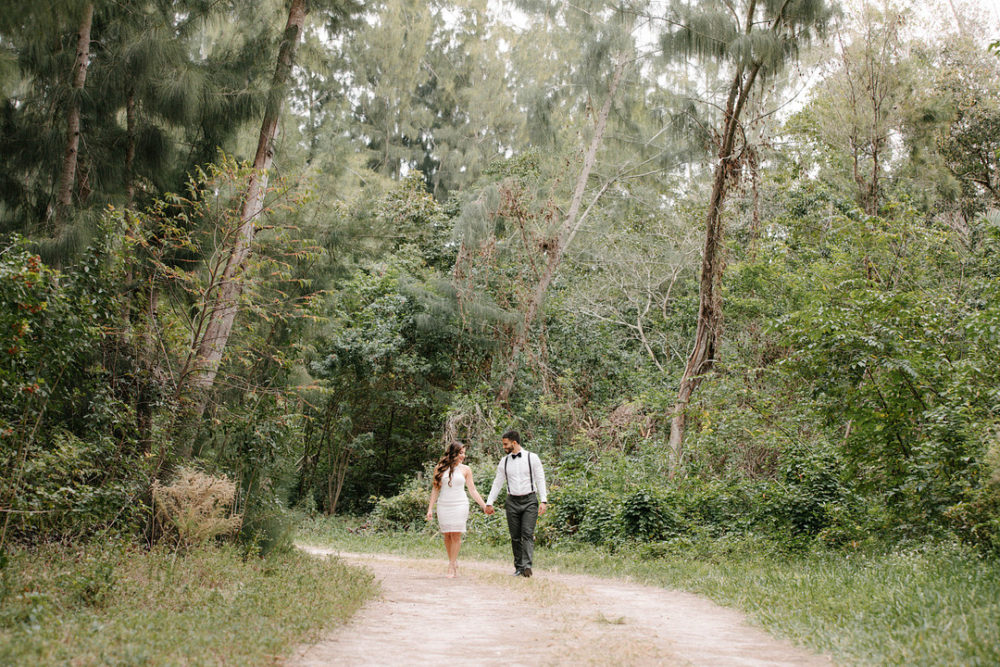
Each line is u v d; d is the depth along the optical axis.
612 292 28.94
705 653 5.23
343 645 5.25
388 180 31.34
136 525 8.88
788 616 6.43
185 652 4.54
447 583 9.34
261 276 12.70
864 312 11.75
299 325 15.25
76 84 13.04
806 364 11.93
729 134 19.34
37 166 13.79
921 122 24.00
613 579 10.94
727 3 18.22
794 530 12.65
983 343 10.67
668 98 23.27
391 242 17.62
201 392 10.44
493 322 25.00
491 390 25.34
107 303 9.20
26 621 5.04
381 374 25.66
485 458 21.23
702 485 15.30
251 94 14.10
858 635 5.45
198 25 14.59
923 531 10.45
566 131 27.86
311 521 22.02
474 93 40.16
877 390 11.31
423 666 4.67
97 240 9.47
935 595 6.41
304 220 15.75
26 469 7.48
